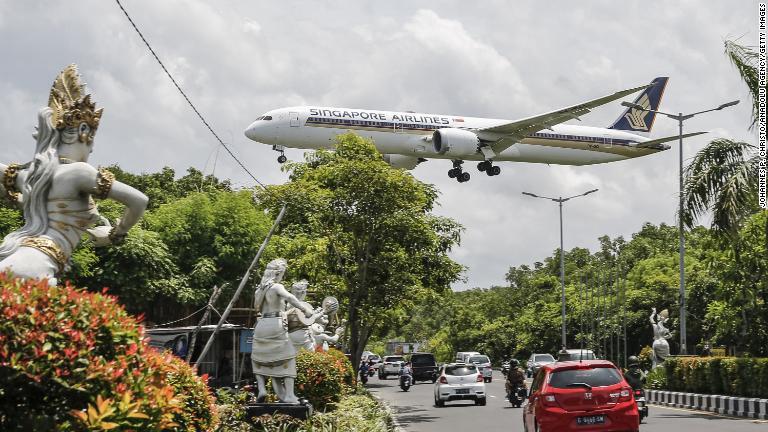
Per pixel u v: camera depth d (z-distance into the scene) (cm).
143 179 4809
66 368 534
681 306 3369
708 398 2498
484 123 5109
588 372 1500
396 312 3055
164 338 2288
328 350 2388
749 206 2230
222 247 3331
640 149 5750
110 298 590
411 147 4803
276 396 1499
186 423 828
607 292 6106
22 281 586
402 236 2742
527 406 1622
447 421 2336
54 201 728
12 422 525
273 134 4562
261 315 1396
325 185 2791
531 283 8675
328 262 2778
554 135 5406
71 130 744
